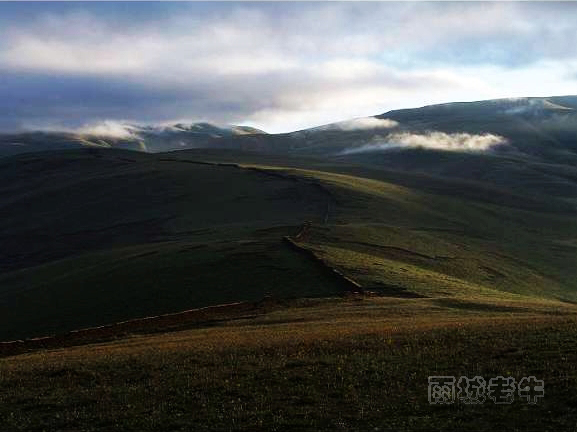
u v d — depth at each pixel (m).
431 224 158.75
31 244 178.38
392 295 70.56
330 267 80.94
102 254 122.00
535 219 195.00
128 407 27.17
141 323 60.28
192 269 88.69
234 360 34.09
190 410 26.31
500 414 23.56
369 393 27.05
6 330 80.19
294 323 53.09
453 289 76.31
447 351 32.75
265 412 25.36
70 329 75.25
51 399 28.98
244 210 172.62
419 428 22.84
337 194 176.00
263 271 83.12
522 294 101.38
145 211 188.38
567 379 26.08
